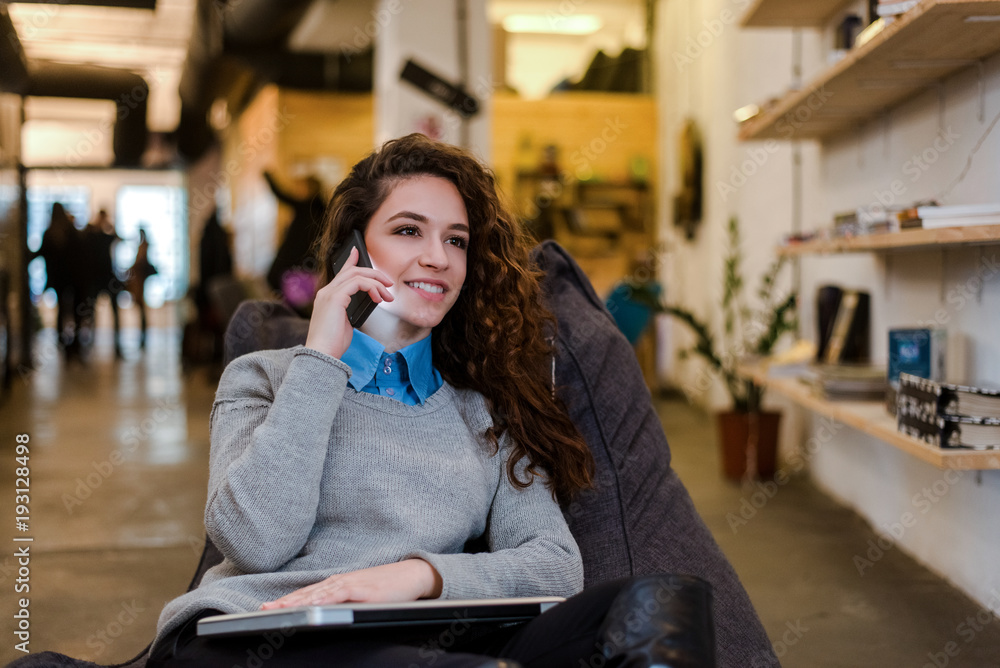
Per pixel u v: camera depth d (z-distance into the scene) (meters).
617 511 1.71
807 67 4.10
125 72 9.72
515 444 1.46
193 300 9.08
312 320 1.32
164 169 16.48
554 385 1.72
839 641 2.36
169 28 9.88
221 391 1.40
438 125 5.88
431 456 1.35
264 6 6.63
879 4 2.31
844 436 3.81
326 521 1.32
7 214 7.43
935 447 2.09
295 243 6.40
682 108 7.15
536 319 1.57
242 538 1.22
